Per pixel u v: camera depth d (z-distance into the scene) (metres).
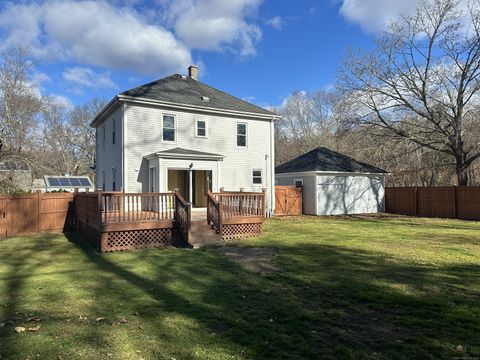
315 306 5.28
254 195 13.07
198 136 18.73
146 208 14.00
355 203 24.34
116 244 10.53
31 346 3.90
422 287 6.22
